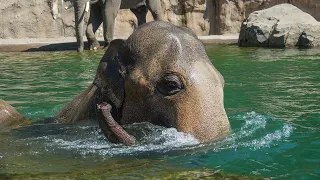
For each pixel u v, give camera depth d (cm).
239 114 740
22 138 606
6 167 505
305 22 1888
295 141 591
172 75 544
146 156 521
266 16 1975
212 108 538
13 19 2405
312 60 1420
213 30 2631
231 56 1568
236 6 2597
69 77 1202
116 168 491
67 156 532
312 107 795
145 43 568
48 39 2330
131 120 578
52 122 670
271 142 584
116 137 539
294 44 1862
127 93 578
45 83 1118
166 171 481
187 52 554
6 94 992
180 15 2592
